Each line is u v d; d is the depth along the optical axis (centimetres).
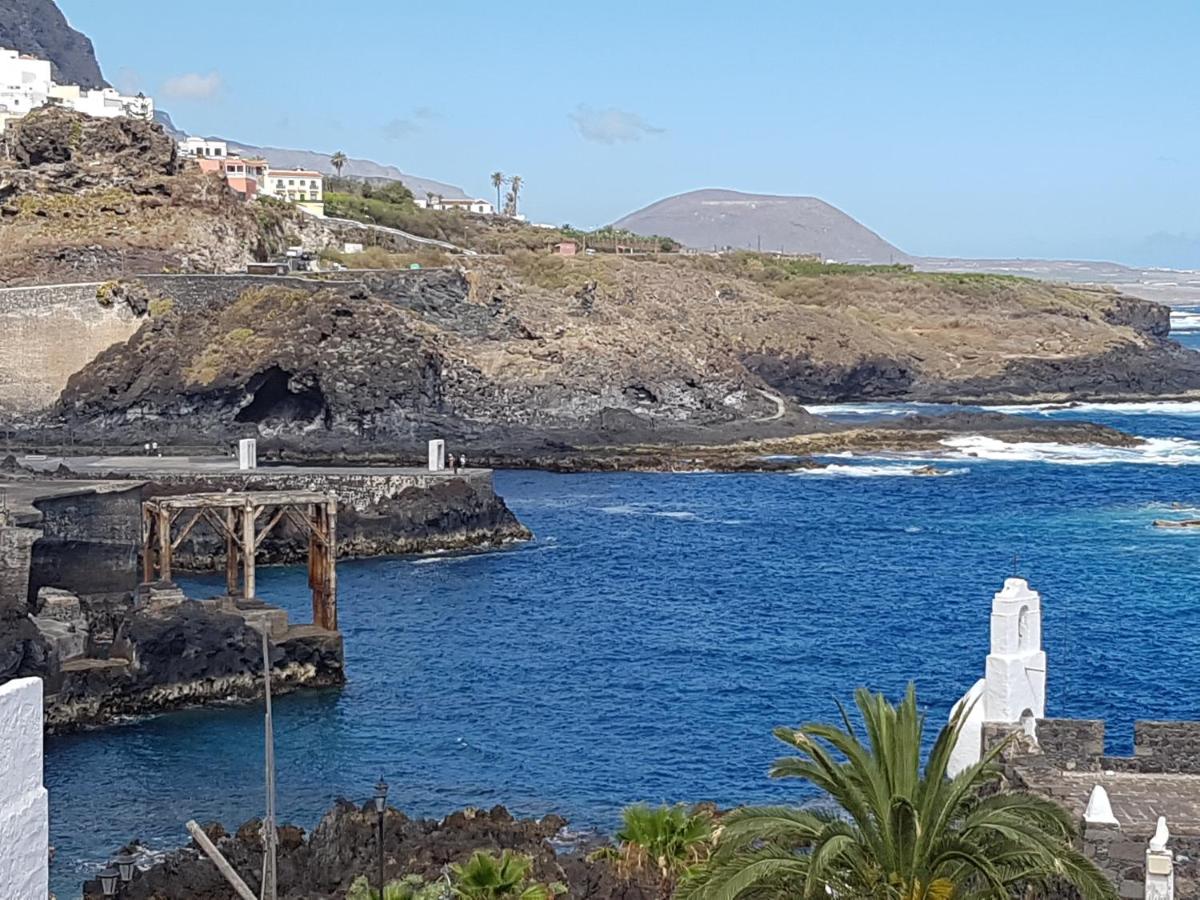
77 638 7331
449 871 4441
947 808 2641
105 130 19862
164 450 15325
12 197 19162
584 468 16425
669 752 6650
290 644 7650
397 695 7544
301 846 5059
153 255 18738
